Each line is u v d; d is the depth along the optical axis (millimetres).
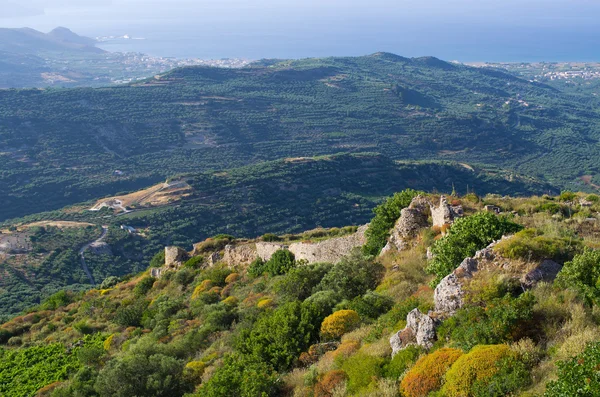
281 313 15016
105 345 24312
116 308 32375
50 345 26469
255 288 25359
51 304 40031
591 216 17531
